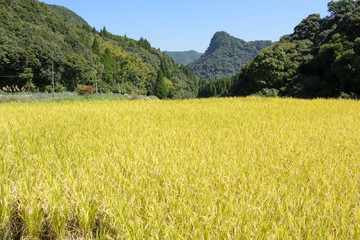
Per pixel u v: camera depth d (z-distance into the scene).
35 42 70.12
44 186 2.49
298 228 1.93
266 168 3.23
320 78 48.06
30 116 8.39
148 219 2.05
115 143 4.54
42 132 5.44
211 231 1.86
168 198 2.29
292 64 53.69
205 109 11.77
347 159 3.74
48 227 2.32
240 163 3.39
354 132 5.84
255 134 5.66
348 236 1.90
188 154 3.82
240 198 2.39
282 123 7.36
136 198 2.36
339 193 2.58
